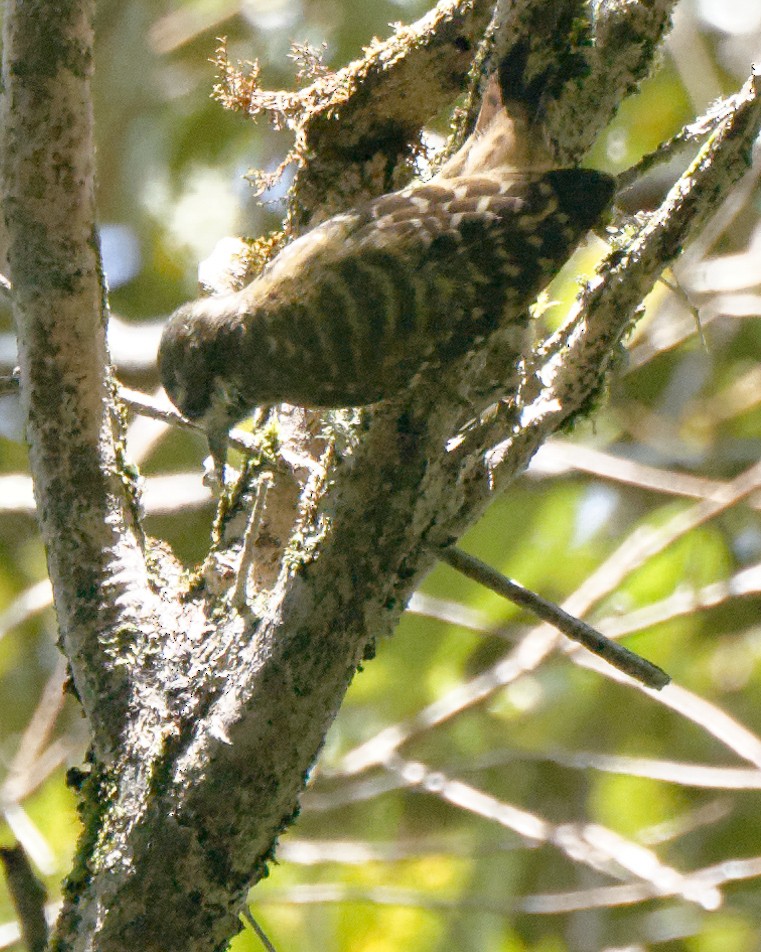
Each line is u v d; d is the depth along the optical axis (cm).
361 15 1449
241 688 585
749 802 1510
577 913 1492
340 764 1220
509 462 598
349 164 724
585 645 624
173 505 1341
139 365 1448
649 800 1524
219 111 1609
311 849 1198
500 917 1402
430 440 577
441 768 1282
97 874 592
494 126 660
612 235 669
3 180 612
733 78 1581
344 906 1276
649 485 1245
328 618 579
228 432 760
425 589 1323
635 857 1191
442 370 581
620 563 1228
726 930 1495
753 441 1507
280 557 653
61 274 616
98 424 633
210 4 1644
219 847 583
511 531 1369
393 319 673
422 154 725
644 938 1478
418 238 668
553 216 647
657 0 575
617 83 603
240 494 668
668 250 566
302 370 704
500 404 613
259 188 766
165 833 582
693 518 1219
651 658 1495
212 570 650
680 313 1309
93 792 611
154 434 1338
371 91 696
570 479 1384
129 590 625
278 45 1507
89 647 619
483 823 1487
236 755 580
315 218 734
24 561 1570
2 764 1444
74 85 596
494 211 655
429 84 690
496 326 664
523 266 658
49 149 602
